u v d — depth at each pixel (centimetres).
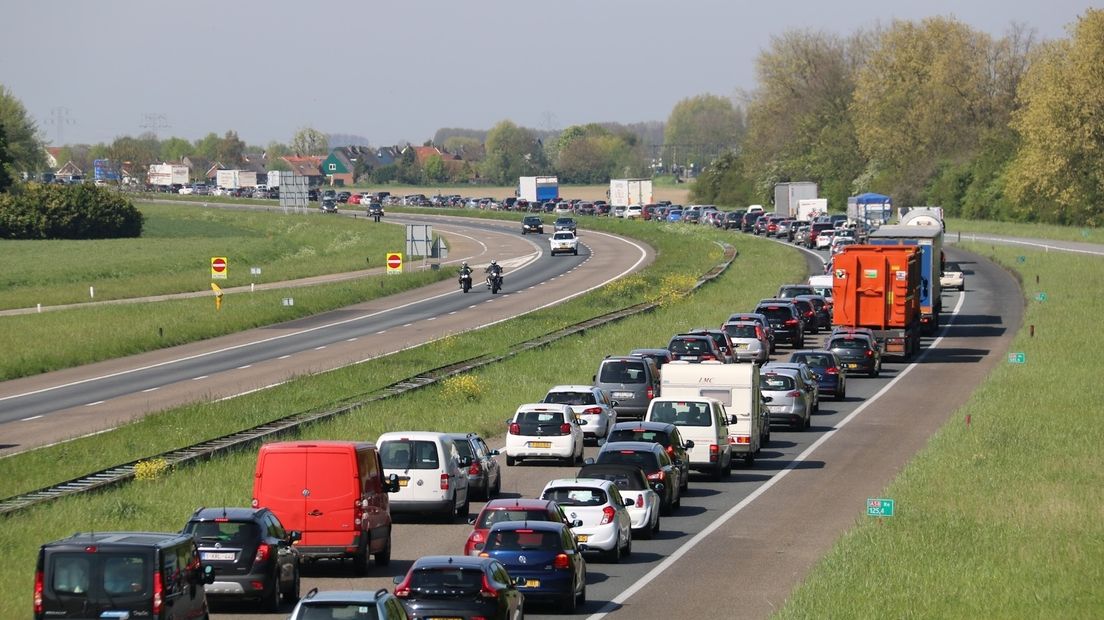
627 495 8331
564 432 11050
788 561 7744
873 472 10825
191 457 10262
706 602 6725
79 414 13738
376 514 7431
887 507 8338
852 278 17475
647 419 10644
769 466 11275
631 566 7644
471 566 5631
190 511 8656
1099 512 8556
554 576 6406
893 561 7275
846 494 9938
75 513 8456
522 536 6488
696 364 11362
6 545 7556
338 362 17238
